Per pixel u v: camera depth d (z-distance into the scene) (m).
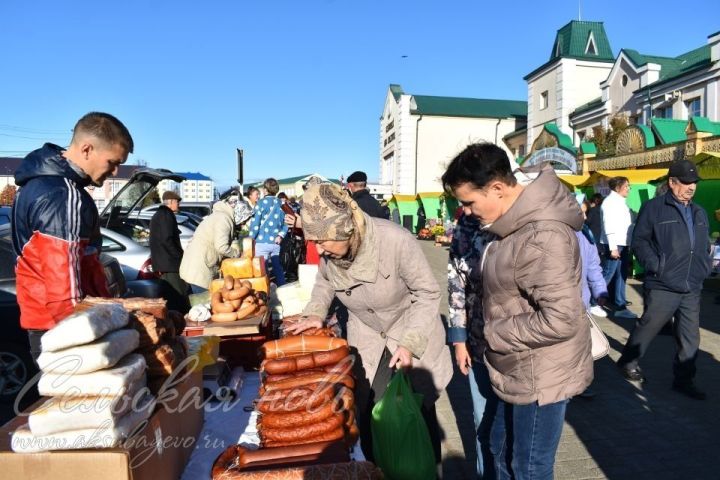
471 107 40.44
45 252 2.04
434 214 28.00
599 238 8.71
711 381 4.98
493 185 2.00
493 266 2.04
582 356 2.03
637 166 13.92
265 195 8.86
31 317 2.08
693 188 4.31
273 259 8.84
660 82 19.80
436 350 2.57
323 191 2.20
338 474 1.81
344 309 3.73
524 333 1.93
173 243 6.96
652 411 4.35
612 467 3.50
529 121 30.30
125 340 1.58
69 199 2.11
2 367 4.56
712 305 8.35
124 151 2.32
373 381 2.59
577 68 26.70
